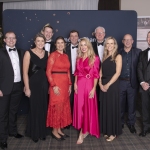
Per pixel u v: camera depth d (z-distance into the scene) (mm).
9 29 3984
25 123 3855
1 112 2818
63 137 3184
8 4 5902
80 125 3020
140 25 5000
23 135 3295
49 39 3592
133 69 3287
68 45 3566
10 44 2852
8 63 2791
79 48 3037
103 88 3002
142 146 2941
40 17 3984
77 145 2965
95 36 3797
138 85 3371
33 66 2871
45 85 2943
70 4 5777
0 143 2879
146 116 3242
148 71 3100
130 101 3400
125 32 4027
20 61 2969
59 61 2891
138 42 5043
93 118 3012
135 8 5004
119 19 4000
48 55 3053
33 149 2834
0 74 2803
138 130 3520
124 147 2910
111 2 5383
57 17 3992
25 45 4027
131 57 3297
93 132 3018
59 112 2924
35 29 4004
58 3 5816
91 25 4012
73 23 4008
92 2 5676
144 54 3170
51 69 2871
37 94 2912
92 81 2980
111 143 3035
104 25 4012
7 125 2916
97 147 2906
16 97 3021
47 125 2988
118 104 3035
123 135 3314
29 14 3973
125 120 3934
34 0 5859
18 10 3955
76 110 3051
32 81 2885
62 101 2920
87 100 2982
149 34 3094
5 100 2816
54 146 2930
